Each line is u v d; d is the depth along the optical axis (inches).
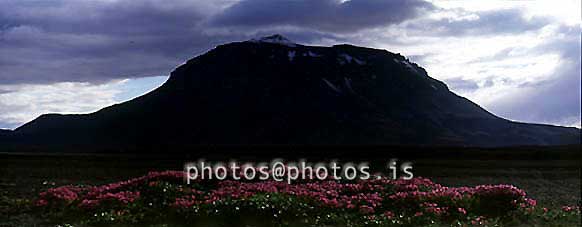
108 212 782.5
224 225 722.8
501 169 1599.4
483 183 1309.1
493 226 724.0
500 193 832.9
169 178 965.2
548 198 1049.5
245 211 746.2
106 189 907.4
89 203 805.9
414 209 799.7
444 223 743.1
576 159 2089.1
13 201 874.1
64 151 2910.9
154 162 1756.9
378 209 808.9
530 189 1190.9
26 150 3176.7
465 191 884.0
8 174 1330.0
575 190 1182.9
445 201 819.4
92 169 1507.1
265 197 789.2
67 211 807.7
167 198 853.8
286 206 765.3
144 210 800.9
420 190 892.0
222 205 766.5
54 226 731.4
